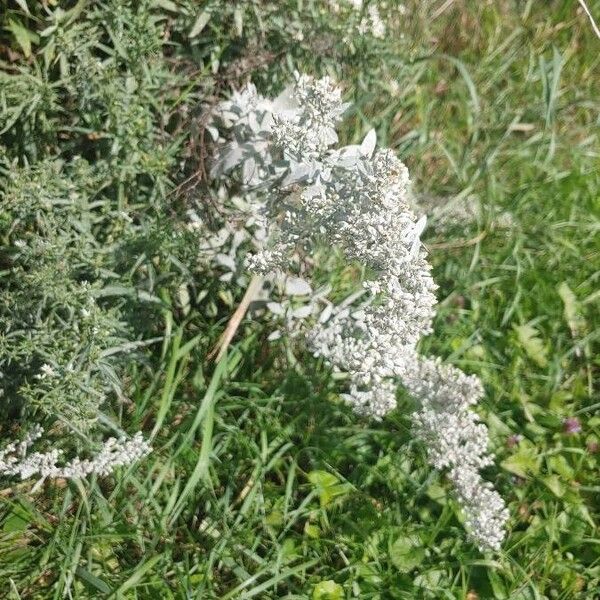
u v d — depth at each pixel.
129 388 0.90
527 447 0.93
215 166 0.89
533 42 1.39
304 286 0.89
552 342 1.06
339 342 0.82
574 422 0.95
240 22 0.89
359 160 0.80
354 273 1.05
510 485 0.91
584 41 1.43
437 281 1.11
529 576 0.81
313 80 0.83
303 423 0.92
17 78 0.82
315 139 0.81
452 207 1.16
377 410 0.80
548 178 1.22
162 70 0.89
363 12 0.96
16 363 0.83
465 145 1.26
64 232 0.80
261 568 0.79
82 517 0.81
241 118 0.88
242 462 0.88
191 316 0.95
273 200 0.86
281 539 0.83
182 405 0.91
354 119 1.15
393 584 0.80
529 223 1.18
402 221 0.76
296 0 0.92
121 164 0.84
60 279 0.77
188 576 0.77
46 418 0.82
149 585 0.78
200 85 0.93
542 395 1.00
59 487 0.84
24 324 0.80
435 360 0.92
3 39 0.88
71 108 0.88
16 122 0.86
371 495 0.88
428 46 1.30
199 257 0.91
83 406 0.77
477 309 1.07
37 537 0.80
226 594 0.76
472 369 1.01
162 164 0.84
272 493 0.86
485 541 0.78
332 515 0.85
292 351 0.96
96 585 0.75
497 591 0.81
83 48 0.82
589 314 1.08
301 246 0.87
